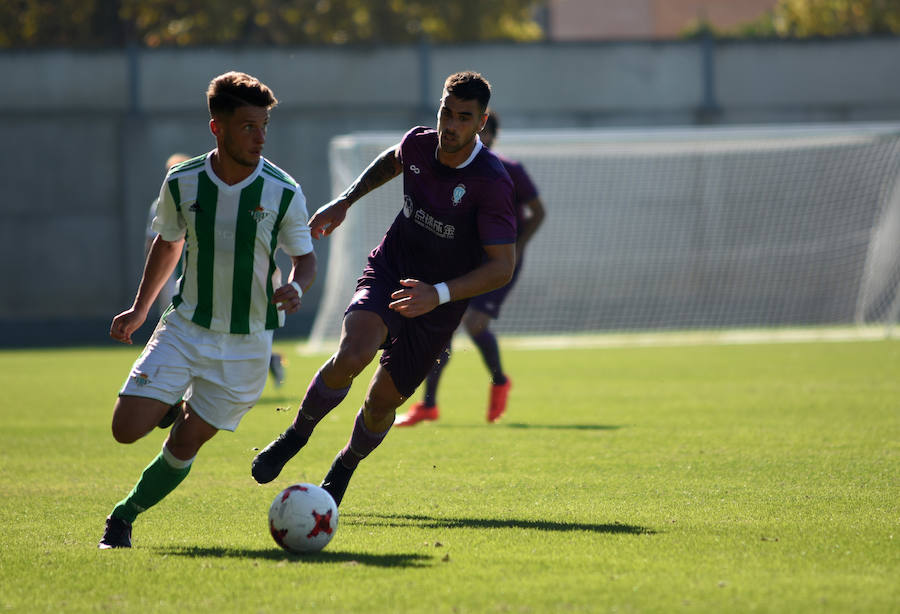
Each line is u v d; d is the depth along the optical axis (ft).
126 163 295.48
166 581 42.73
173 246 51.39
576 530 52.90
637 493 64.44
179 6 345.10
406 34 360.89
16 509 61.46
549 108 300.20
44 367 174.40
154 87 296.10
